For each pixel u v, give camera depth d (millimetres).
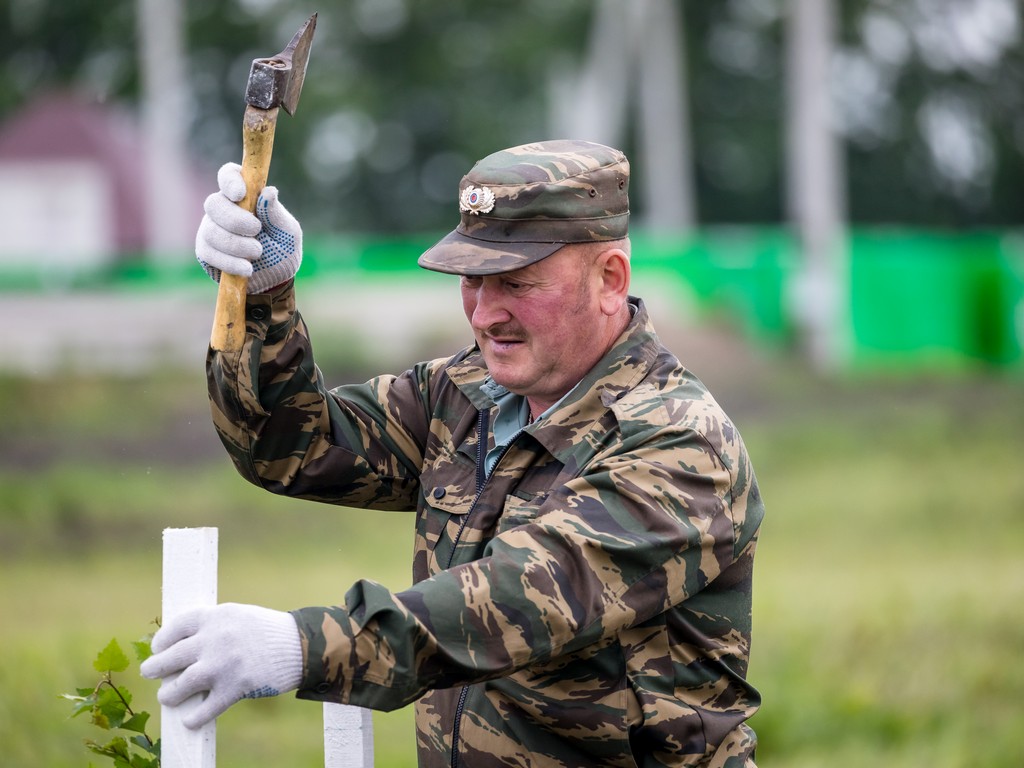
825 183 57188
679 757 7469
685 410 7547
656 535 7004
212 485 33625
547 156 7645
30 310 39875
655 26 71938
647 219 86875
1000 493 33625
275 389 8094
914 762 15578
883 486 34688
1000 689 17953
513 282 7551
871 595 22297
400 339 42812
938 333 51812
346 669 6359
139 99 85625
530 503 7672
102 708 7668
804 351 50750
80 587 23672
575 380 7805
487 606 6633
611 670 7391
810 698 17188
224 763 14766
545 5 90938
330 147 91062
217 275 7781
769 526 30406
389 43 90438
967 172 96062
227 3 86688
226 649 6246
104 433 36938
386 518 31469
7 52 86125
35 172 65188
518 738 7535
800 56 57906
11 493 31469
